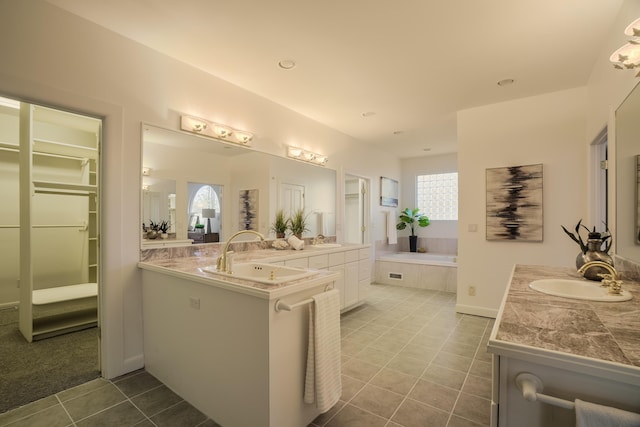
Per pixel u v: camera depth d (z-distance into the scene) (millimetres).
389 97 3367
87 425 1684
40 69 1850
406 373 2277
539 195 3311
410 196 6586
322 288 1801
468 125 3732
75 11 1965
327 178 4395
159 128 2471
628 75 1863
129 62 2279
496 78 2912
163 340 2113
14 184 3668
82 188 3400
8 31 1739
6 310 3533
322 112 3846
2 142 3523
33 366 2316
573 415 776
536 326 991
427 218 6207
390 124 4320
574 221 3162
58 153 3734
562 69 2730
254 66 2697
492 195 3562
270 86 3100
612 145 2148
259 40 2305
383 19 2047
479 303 3658
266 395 1467
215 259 2598
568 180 3189
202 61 2617
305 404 1686
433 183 6453
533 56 2512
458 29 2152
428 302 4270
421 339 2939
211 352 1748
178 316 1984
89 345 2684
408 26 2121
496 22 2068
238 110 3094
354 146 5020
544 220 3309
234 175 3105
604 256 1833
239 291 1565
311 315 1647
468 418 1756
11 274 3637
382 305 4117
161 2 1882
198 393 1828
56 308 2900
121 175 2223
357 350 2689
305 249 3555
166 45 2373
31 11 1818
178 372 1977
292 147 3736
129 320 2273
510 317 1089
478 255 3666
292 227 3799
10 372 2230
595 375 731
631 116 1720
